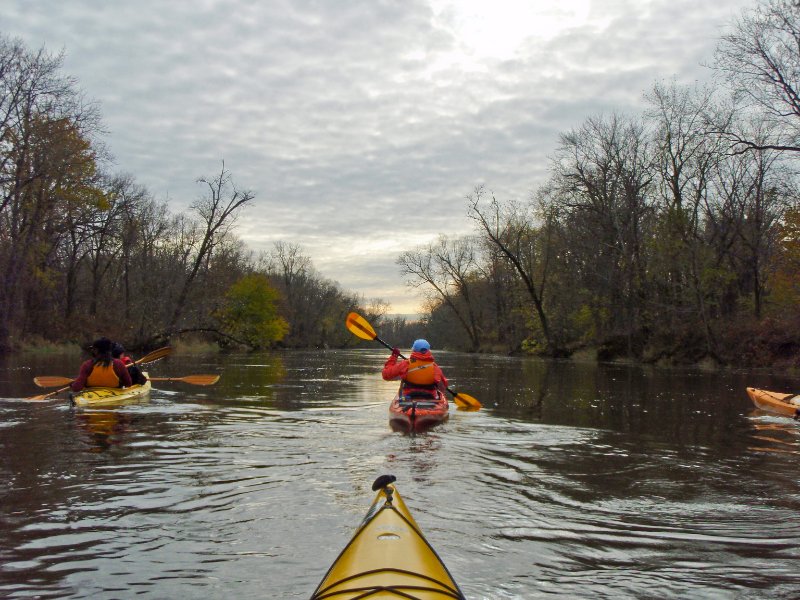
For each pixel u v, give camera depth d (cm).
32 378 1551
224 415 950
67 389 1263
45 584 334
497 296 5541
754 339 2522
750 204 2875
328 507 473
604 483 558
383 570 266
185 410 996
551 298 4425
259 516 450
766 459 671
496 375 2112
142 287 4019
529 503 491
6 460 625
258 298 5184
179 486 530
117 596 320
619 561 372
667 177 2977
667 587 337
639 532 423
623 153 3294
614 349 3384
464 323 5912
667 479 576
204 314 4169
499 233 4669
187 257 4572
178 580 340
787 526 438
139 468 594
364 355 5062
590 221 3494
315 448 698
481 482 555
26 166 2655
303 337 8194
